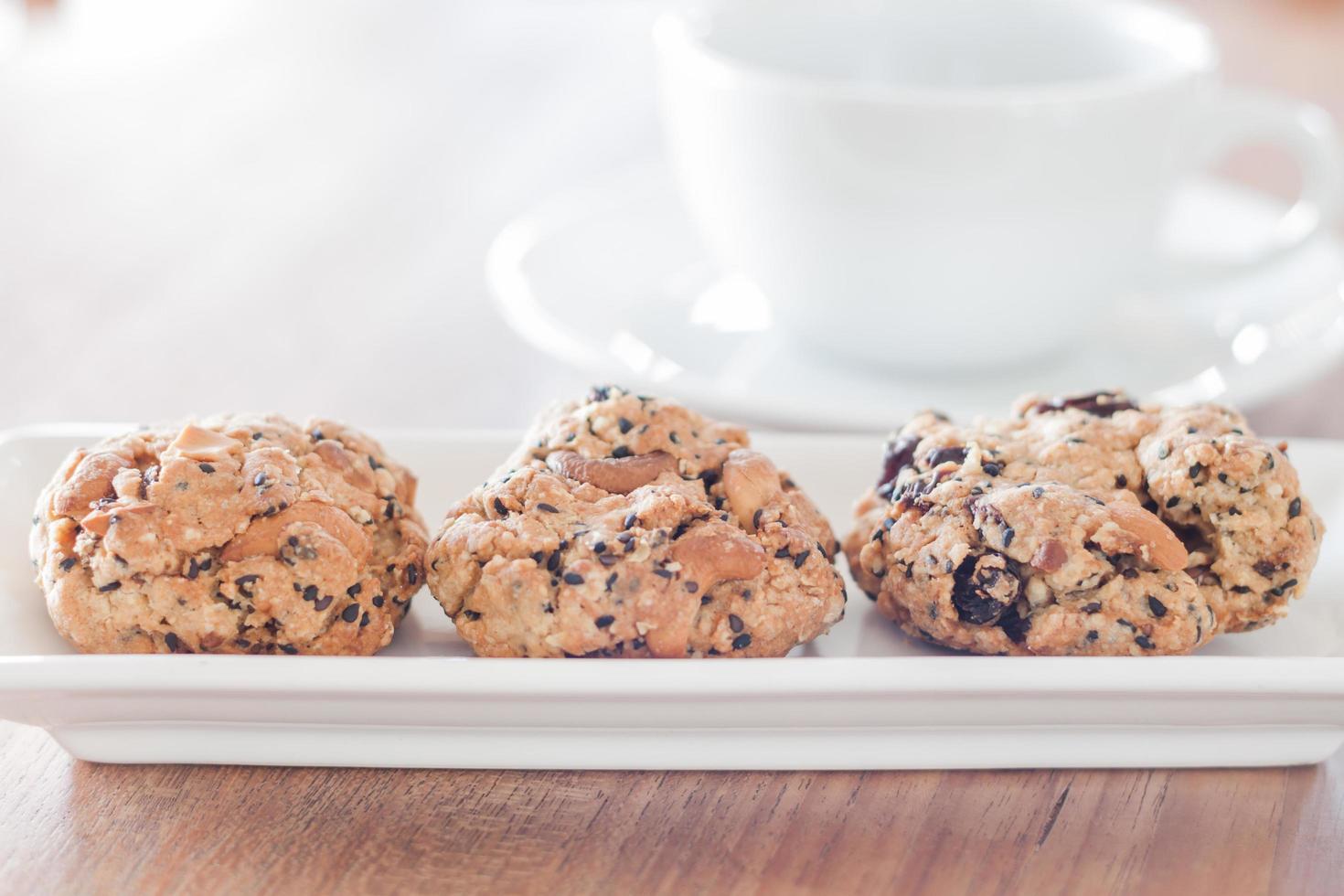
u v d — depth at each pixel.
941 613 0.34
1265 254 0.46
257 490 0.34
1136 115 0.42
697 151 0.45
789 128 0.42
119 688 0.32
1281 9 0.82
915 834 0.33
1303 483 0.38
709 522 0.34
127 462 0.34
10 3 0.78
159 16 0.80
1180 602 0.34
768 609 0.34
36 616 0.34
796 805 0.33
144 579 0.33
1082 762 0.34
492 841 0.32
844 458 0.39
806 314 0.45
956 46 0.48
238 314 0.49
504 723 0.33
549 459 0.35
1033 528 0.34
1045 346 0.45
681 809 0.33
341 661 0.32
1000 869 0.32
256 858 0.32
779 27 0.47
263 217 0.56
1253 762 0.34
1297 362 0.43
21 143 0.62
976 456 0.35
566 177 0.60
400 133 0.64
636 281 0.48
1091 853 0.32
